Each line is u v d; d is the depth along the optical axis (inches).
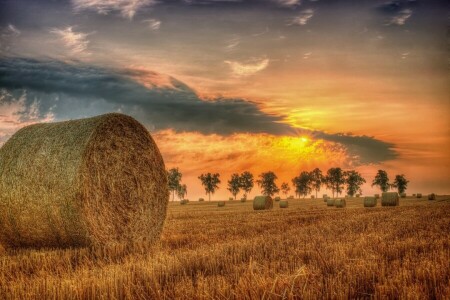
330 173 5255.9
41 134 440.8
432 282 229.8
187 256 322.3
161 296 219.6
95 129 438.3
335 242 404.5
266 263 287.0
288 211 1192.2
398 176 5123.0
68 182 407.8
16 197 421.4
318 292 210.2
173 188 4552.2
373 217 790.5
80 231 413.7
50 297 217.8
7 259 334.3
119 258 367.6
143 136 505.7
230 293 207.9
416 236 456.4
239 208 1764.3
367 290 226.1
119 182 468.4
